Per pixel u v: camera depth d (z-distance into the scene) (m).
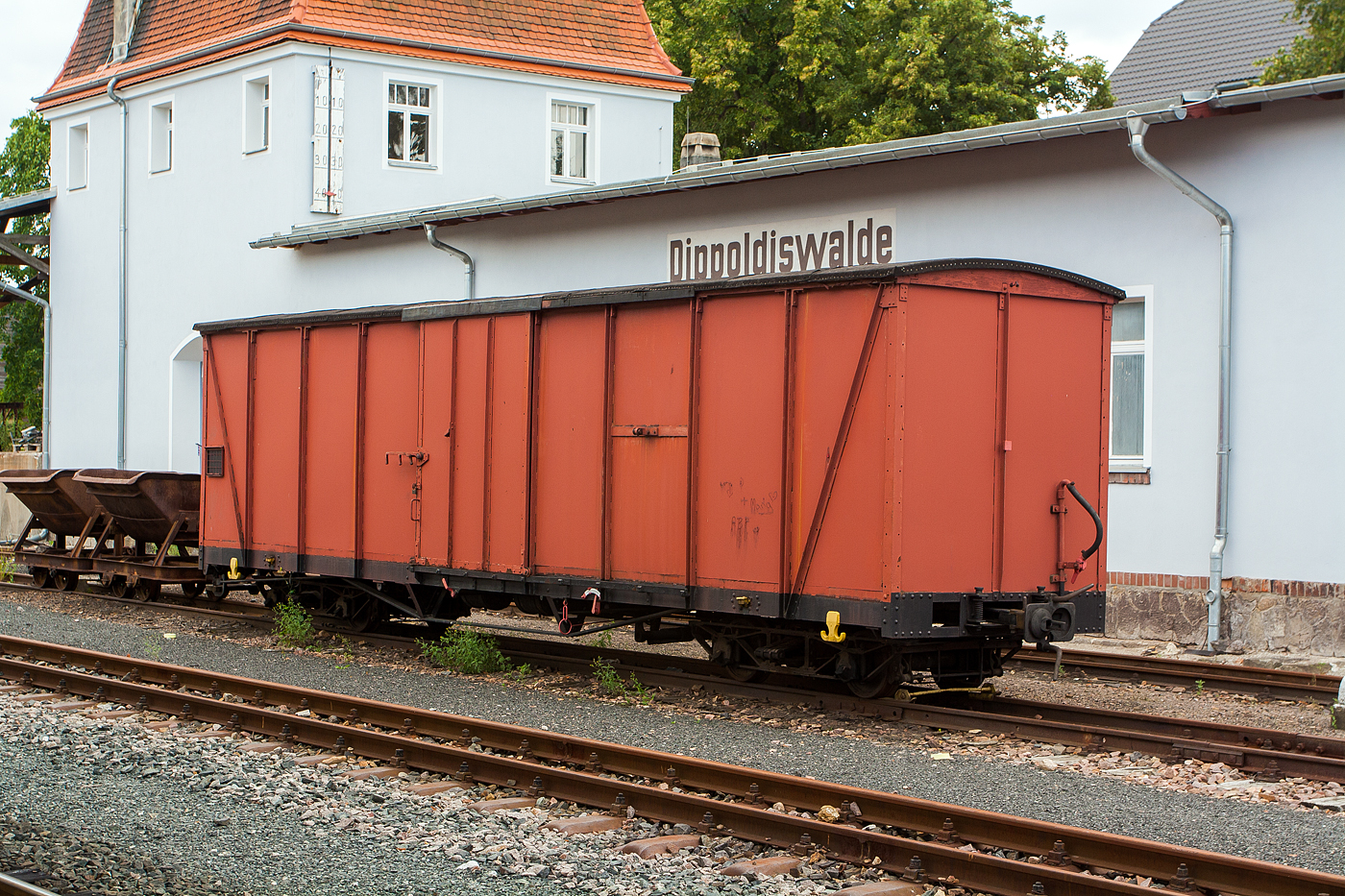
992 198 14.59
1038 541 10.04
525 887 5.95
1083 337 10.32
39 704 10.16
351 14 24.62
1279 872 5.60
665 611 11.39
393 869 6.16
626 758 8.00
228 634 14.57
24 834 6.55
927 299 9.40
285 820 6.94
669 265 17.86
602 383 11.08
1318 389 12.52
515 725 9.27
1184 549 13.44
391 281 22.06
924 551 9.38
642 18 29.19
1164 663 12.12
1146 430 13.65
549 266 19.47
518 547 11.68
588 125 28.08
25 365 43.28
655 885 5.96
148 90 27.12
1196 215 13.23
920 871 6.04
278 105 24.22
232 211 25.20
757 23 36.81
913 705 9.77
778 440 9.89
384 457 12.94
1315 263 12.52
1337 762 7.83
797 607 9.81
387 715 9.48
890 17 34.69
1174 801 7.33
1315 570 12.54
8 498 26.69
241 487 14.48
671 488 10.59
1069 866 6.14
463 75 25.94
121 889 5.78
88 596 17.83
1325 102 12.42
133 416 27.78
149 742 8.81
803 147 37.12
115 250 28.28
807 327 9.78
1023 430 9.94
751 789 7.27
